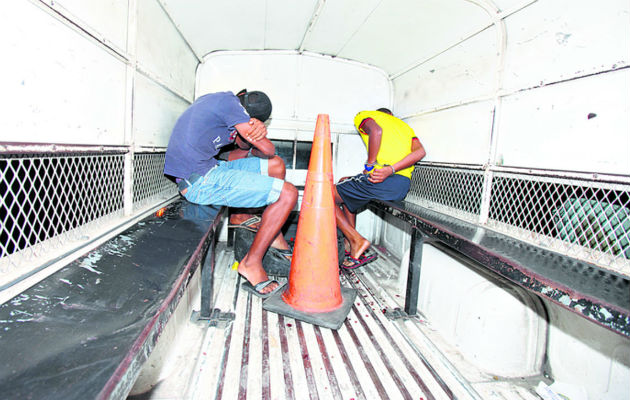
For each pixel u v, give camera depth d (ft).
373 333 6.06
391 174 8.14
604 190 4.26
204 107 5.94
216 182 6.13
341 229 8.78
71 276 3.17
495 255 4.45
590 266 4.10
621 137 4.11
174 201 7.43
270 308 6.35
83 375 1.82
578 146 4.68
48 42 3.18
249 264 6.83
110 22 4.48
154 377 4.62
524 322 5.32
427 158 8.86
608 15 4.25
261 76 10.32
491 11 5.87
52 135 3.30
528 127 5.56
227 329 5.91
